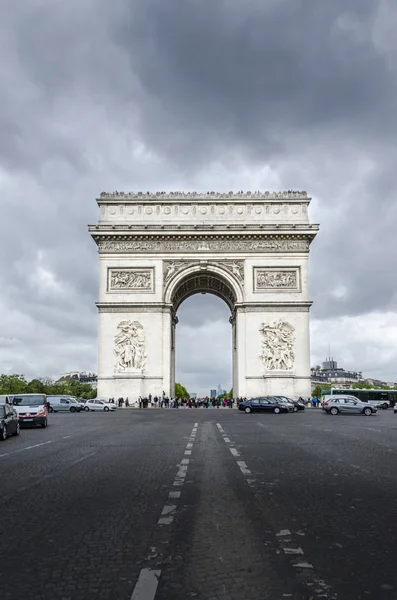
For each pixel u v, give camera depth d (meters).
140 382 117.06
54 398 126.62
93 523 16.27
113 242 121.69
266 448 36.56
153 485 22.55
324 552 13.27
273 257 121.31
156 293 120.06
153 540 14.42
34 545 14.03
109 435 48.88
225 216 122.19
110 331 118.94
